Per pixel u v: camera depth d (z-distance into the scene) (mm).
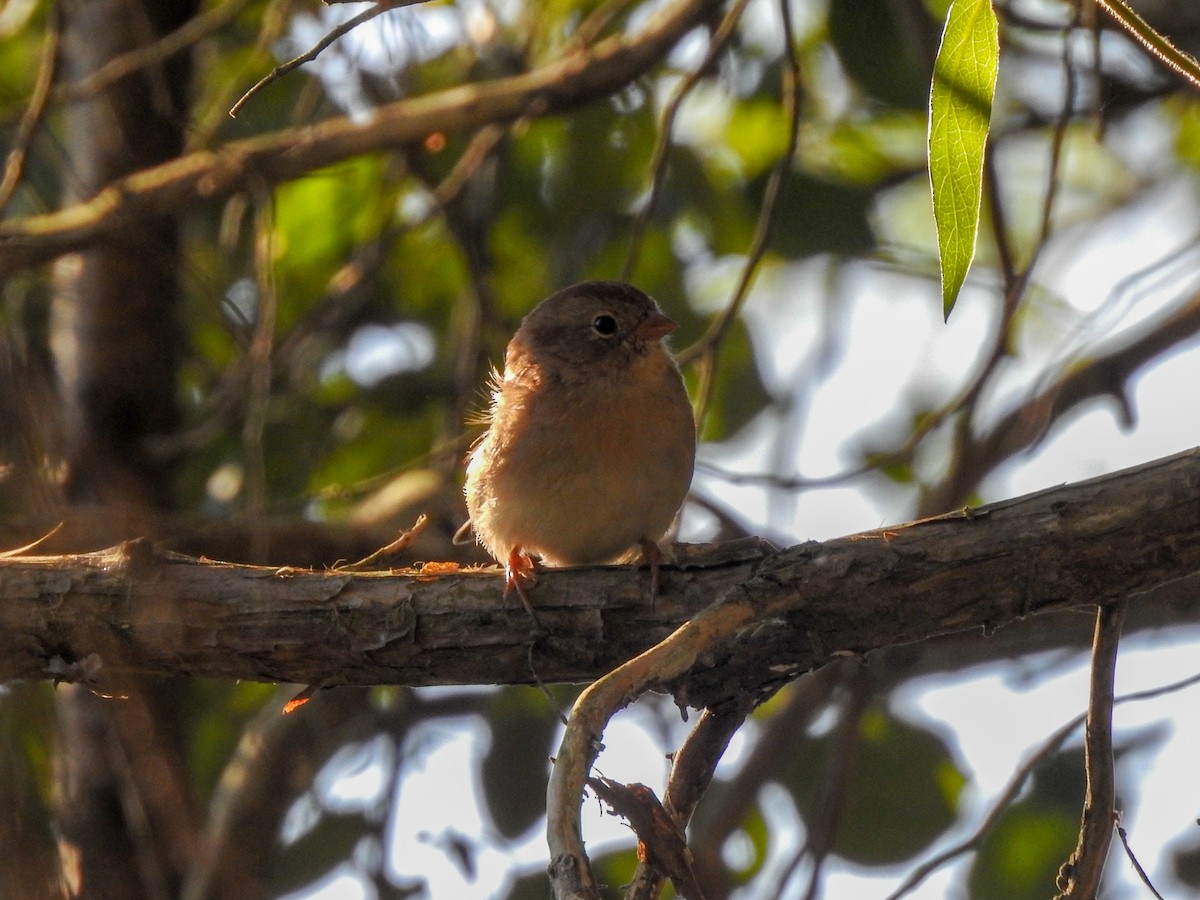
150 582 7246
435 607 7141
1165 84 12398
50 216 11383
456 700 11922
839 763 9852
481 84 11477
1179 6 12453
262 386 9930
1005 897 10383
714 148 12727
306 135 11055
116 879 11266
